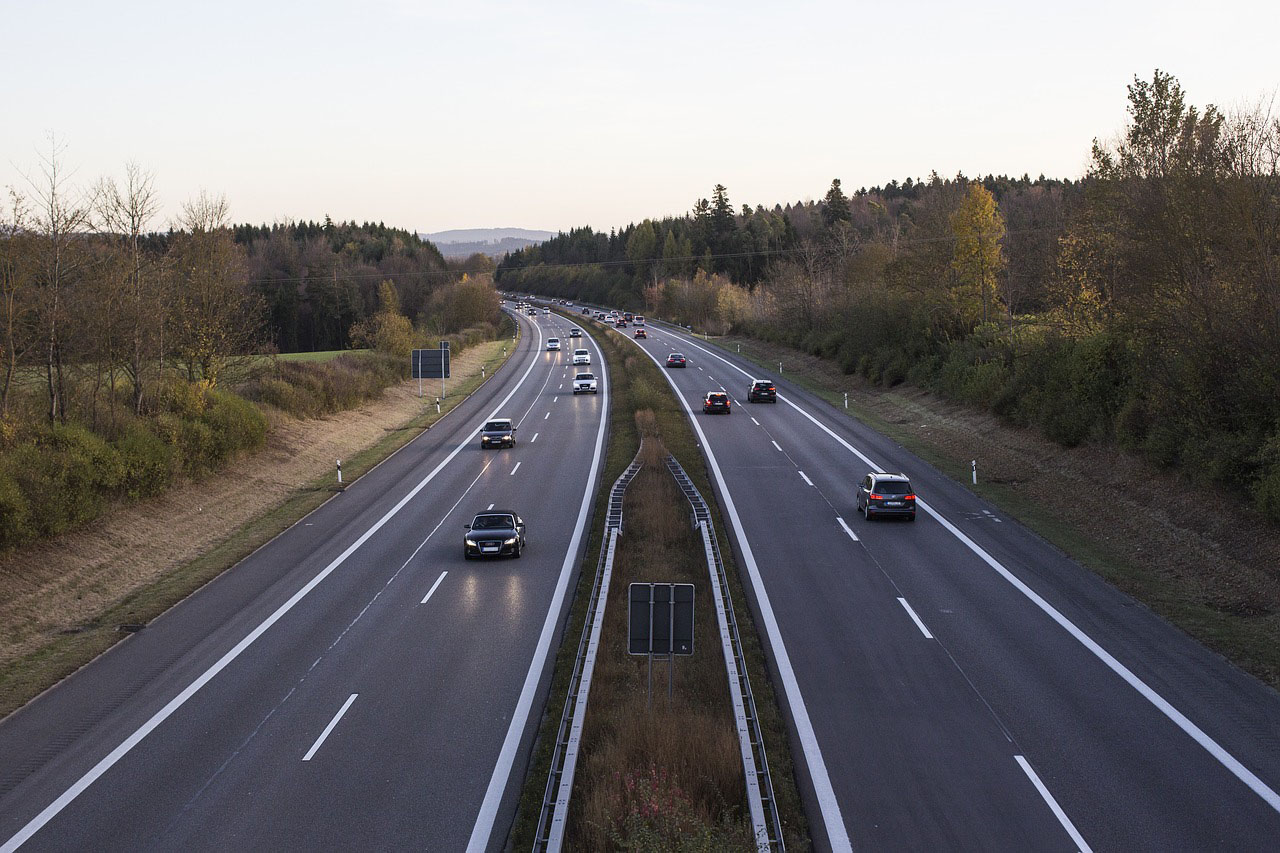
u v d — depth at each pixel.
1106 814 13.14
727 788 13.91
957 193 71.00
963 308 63.31
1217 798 13.54
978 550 28.03
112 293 37.03
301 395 53.25
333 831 13.08
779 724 16.28
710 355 99.25
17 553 25.98
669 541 29.20
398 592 25.03
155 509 32.84
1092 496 33.22
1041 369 45.78
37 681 19.14
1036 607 22.66
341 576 26.69
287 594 25.05
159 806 13.84
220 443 39.28
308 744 15.91
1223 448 27.83
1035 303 71.00
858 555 27.66
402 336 83.50
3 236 32.47
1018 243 70.75
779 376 80.44
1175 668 18.64
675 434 50.56
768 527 31.27
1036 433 43.69
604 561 25.80
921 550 28.12
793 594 24.03
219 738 16.22
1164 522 28.52
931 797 13.75
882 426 53.47
